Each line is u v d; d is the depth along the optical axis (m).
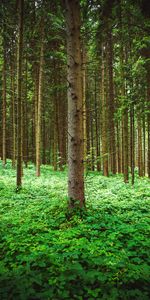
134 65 12.41
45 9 12.34
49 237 5.26
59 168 23.59
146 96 14.05
